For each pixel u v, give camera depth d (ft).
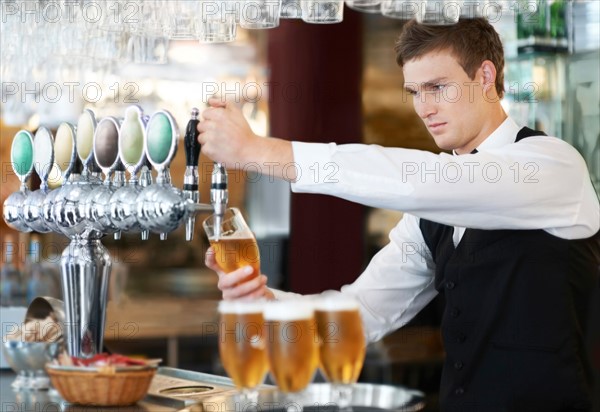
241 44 17.79
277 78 15.17
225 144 5.40
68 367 5.28
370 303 7.53
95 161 6.16
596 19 9.57
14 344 6.04
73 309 5.82
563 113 9.73
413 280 7.57
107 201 5.67
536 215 6.10
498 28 9.91
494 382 6.47
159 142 5.52
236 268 5.54
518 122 9.86
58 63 9.29
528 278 6.36
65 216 5.87
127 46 8.30
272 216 17.19
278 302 4.33
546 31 9.64
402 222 7.72
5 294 11.07
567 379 6.28
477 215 5.96
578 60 9.71
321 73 15.14
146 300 16.21
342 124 15.21
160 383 6.06
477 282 6.57
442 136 6.66
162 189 5.38
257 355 4.47
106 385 5.25
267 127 15.93
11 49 9.03
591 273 6.44
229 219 5.57
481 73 6.61
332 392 4.61
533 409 6.37
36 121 12.10
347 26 15.15
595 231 6.48
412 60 6.62
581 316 6.42
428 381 14.75
